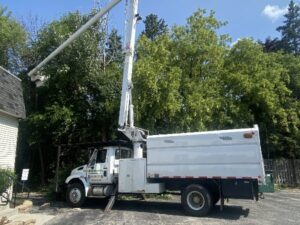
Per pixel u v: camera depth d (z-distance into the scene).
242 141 13.13
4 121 15.41
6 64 25.67
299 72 31.06
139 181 14.90
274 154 29.41
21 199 18.41
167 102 20.38
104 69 24.53
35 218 12.91
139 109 20.53
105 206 16.34
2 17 26.12
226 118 24.16
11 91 16.27
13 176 14.41
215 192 14.25
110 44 26.62
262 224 11.80
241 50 25.48
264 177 12.77
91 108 23.64
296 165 27.84
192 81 22.64
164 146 14.48
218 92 23.81
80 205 16.05
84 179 16.19
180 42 23.44
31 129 23.55
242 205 16.50
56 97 23.34
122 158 16.28
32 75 15.34
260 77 25.42
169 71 21.56
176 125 21.61
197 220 12.58
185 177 13.91
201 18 23.84
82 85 23.17
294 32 47.22
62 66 22.17
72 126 23.02
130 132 15.75
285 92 27.44
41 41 23.33
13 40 25.48
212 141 13.61
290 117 28.08
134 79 20.38
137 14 16.66
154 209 15.18
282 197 20.14
